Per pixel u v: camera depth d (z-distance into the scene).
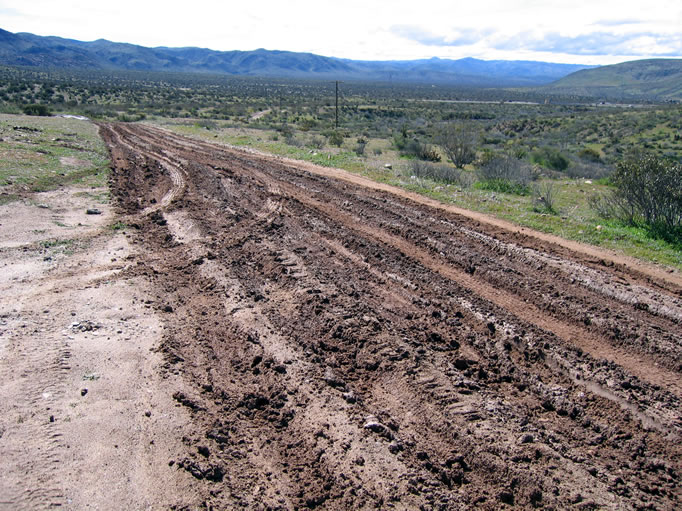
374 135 43.00
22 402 5.39
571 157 31.27
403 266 9.66
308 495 4.46
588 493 4.58
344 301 7.99
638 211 13.09
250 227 11.70
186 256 9.88
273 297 8.20
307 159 22.34
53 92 71.38
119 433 5.06
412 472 4.77
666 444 5.22
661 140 40.84
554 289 8.71
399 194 15.88
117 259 9.66
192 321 7.41
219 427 5.24
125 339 6.84
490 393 5.93
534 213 13.82
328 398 5.76
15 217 11.47
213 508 4.27
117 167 18.08
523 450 5.04
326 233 11.47
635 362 6.69
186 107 63.53
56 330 6.92
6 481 4.34
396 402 5.74
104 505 4.22
